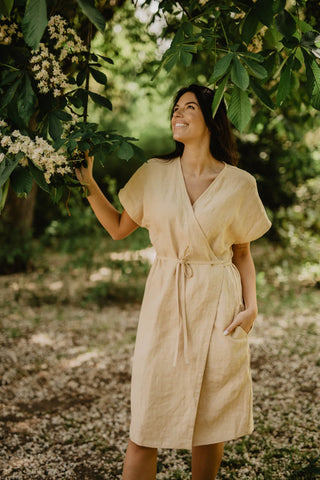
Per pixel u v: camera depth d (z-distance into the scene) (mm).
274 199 8164
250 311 2000
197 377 1900
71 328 5098
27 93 1821
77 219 7699
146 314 1976
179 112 1972
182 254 1937
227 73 1667
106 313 5637
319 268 6645
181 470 2559
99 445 2867
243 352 1950
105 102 2031
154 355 1910
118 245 7859
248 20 1864
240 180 1970
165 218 1923
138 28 4707
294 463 2557
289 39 1815
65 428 3084
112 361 4230
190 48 1799
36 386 3725
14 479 2510
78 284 6727
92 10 1487
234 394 1927
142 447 1957
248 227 2033
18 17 2062
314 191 8078
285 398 3445
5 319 5340
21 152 1703
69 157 1876
